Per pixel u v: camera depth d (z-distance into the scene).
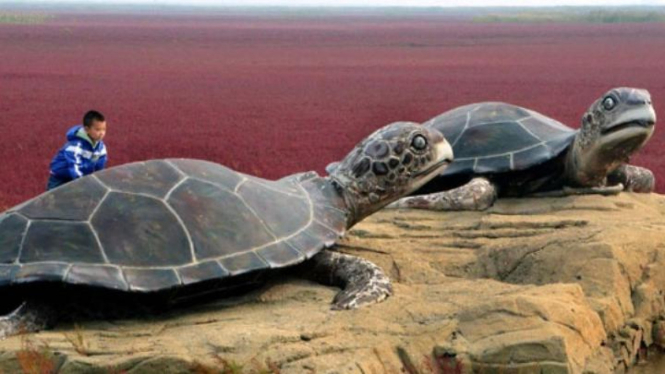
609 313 7.72
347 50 60.16
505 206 10.39
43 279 7.16
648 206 10.54
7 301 7.58
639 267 8.32
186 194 7.82
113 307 7.50
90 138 9.50
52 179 9.49
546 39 72.00
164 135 21.03
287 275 8.31
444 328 7.23
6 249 7.36
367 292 7.70
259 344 6.94
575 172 10.44
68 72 40.47
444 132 10.92
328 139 20.42
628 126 9.93
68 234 7.42
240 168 16.25
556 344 6.96
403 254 8.89
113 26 97.19
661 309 8.23
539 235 9.11
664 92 30.62
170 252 7.45
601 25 100.44
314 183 8.73
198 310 7.71
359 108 27.25
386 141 8.62
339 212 8.46
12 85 33.88
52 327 7.48
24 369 6.84
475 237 9.36
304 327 7.22
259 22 123.12
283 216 8.05
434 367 7.01
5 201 13.42
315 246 7.97
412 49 61.00
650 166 16.14
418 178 8.66
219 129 22.33
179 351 6.87
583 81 35.16
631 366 7.77
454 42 69.12
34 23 100.69
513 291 7.71
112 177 7.85
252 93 32.47
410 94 31.00
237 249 7.63
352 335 7.15
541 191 10.64
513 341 7.00
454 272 8.66
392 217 10.02
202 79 38.19
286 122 23.91
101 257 7.33
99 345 7.07
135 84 35.47
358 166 8.62
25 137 20.44
